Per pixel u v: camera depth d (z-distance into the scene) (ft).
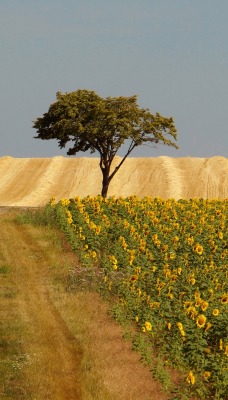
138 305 119.14
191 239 150.61
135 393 90.63
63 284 139.33
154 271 136.87
